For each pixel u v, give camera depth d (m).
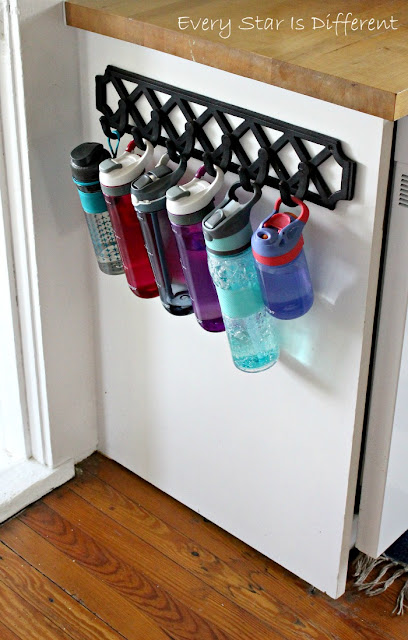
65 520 1.85
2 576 1.72
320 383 1.48
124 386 1.86
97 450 2.01
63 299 1.77
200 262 1.43
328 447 1.53
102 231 1.59
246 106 1.34
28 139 1.55
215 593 1.69
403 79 1.18
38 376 1.82
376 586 1.70
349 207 1.30
